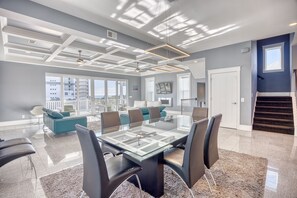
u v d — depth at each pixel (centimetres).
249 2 288
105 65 809
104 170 138
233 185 207
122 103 1024
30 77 669
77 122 461
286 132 452
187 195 188
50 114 459
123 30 401
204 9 309
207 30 407
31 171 248
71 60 691
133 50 562
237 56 507
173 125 316
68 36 380
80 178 227
